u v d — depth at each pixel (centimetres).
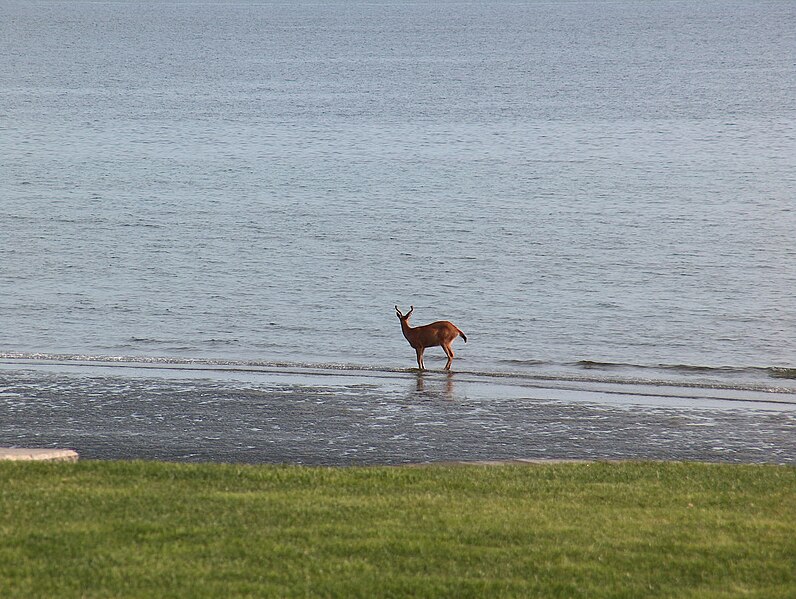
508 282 13325
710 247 15288
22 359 9831
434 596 3419
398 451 6706
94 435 7012
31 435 6969
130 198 19488
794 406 8331
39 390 8381
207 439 6956
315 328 11275
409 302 12400
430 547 3831
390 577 3538
